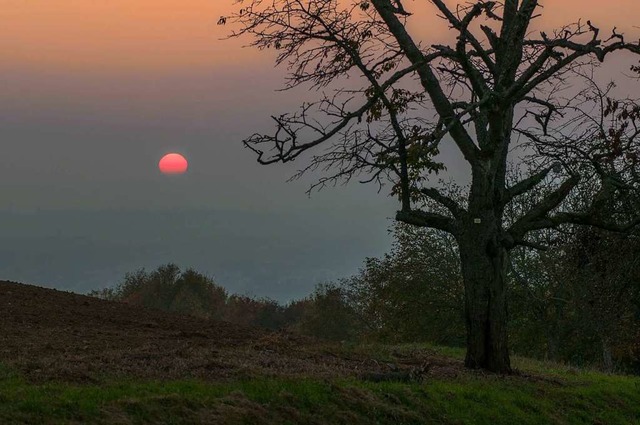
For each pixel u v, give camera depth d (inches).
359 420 693.9
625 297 1448.1
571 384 1089.4
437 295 2444.6
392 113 983.0
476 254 1059.3
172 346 912.3
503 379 993.5
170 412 590.6
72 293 1368.1
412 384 840.3
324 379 783.1
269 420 634.8
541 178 1113.4
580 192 1254.9
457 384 900.6
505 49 1073.5
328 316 3873.0
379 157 1014.4
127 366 750.5
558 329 2317.9
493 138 1048.8
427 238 2452.0
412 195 1106.1
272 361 879.1
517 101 1076.5
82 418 546.0
